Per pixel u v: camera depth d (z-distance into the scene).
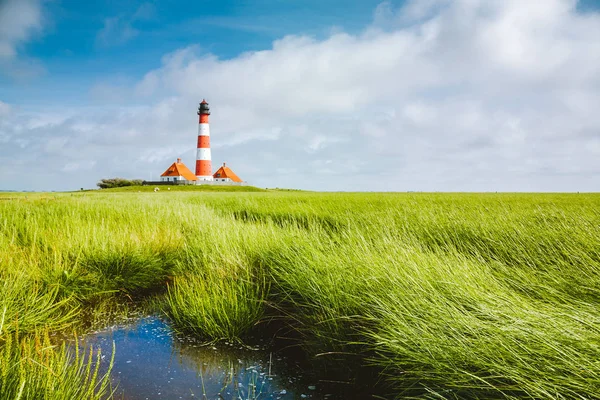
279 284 4.61
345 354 3.25
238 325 4.13
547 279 3.91
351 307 3.48
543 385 2.03
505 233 6.34
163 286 5.91
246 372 3.38
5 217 7.85
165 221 9.28
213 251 6.08
